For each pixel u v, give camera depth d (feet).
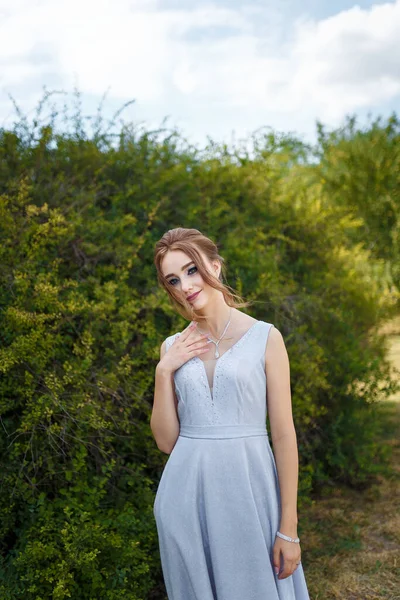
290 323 15.02
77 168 14.78
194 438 6.77
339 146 38.22
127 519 9.54
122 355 11.54
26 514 9.62
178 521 6.64
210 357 6.93
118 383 10.57
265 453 6.79
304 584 7.09
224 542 6.52
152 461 11.29
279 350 6.85
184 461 6.75
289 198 18.62
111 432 10.21
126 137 16.03
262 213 18.03
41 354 9.97
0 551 9.41
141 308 12.03
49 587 8.72
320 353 14.55
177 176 15.65
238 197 18.13
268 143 18.38
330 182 35.65
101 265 12.79
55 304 10.66
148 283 12.99
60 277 12.21
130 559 9.25
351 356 16.07
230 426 6.67
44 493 9.50
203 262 6.89
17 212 11.90
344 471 15.72
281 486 6.68
